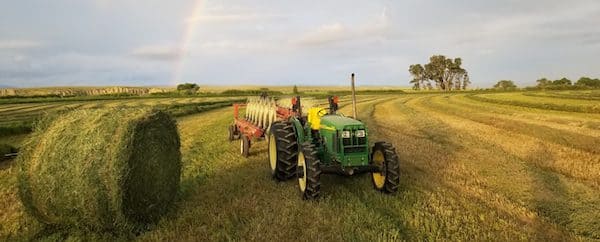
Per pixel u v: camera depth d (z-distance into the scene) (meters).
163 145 5.88
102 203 4.96
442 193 6.72
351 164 6.62
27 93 67.19
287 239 4.83
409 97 48.06
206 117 22.80
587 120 17.31
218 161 9.50
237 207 5.94
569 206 6.07
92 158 4.89
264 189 6.98
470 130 15.30
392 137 13.49
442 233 5.07
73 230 5.37
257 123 11.49
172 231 5.18
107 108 5.71
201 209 5.93
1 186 7.62
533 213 5.80
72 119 5.36
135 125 5.14
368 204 6.10
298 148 7.47
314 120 7.55
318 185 6.20
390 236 4.88
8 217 5.98
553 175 7.95
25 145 5.31
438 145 11.66
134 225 5.34
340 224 5.27
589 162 9.10
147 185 5.44
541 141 12.30
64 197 5.00
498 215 5.72
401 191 6.79
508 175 7.95
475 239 4.85
